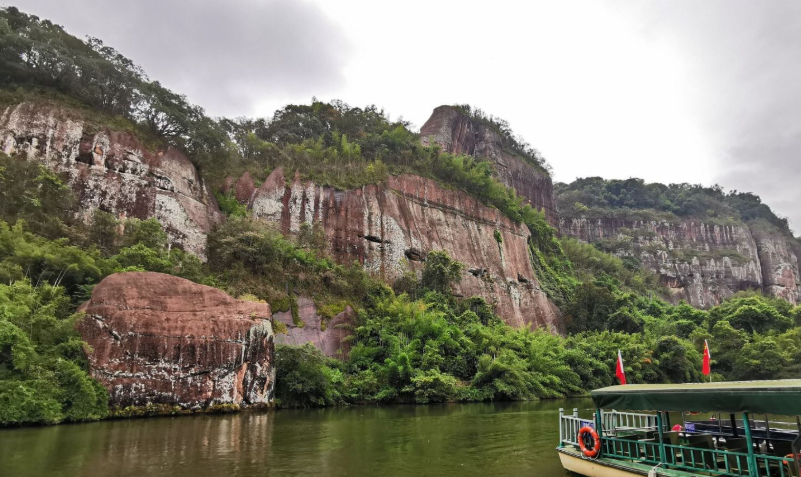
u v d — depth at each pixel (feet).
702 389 35.86
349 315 143.23
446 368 130.00
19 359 66.54
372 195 190.29
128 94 150.00
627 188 483.51
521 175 356.59
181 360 82.79
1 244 90.17
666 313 265.13
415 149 230.27
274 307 130.93
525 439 63.05
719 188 515.09
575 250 313.94
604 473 41.22
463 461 49.60
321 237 165.27
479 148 348.79
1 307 69.10
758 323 213.46
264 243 140.77
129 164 138.72
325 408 100.37
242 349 89.81
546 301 224.94
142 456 48.62
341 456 51.11
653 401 39.09
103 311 80.07
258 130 220.84
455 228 211.20
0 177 108.17
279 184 176.14
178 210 142.20
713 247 412.98
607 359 169.48
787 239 458.91
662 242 408.26
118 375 76.74
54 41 142.72
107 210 130.00
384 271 177.88
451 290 182.80
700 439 42.39
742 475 34.45
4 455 47.55
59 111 134.10
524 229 246.27
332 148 202.59
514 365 135.64
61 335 76.54
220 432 64.18
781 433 43.34
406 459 50.24
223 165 173.88
